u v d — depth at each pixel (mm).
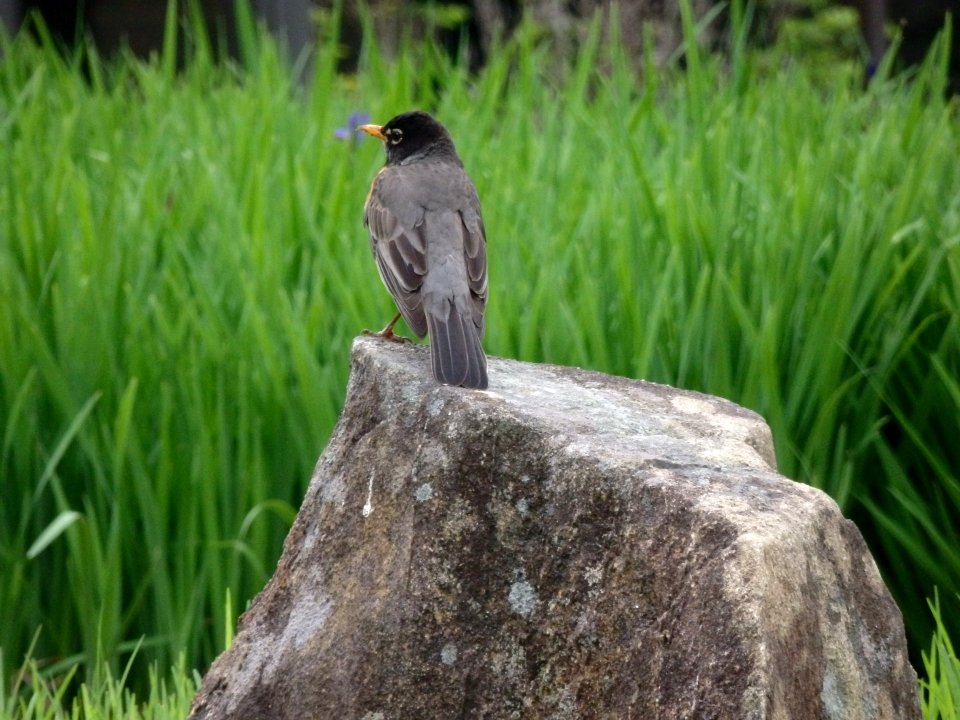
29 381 10297
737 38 16891
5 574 10258
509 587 6109
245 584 10391
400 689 6273
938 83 15062
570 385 7457
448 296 8148
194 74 18062
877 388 10867
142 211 12414
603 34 22422
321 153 13680
